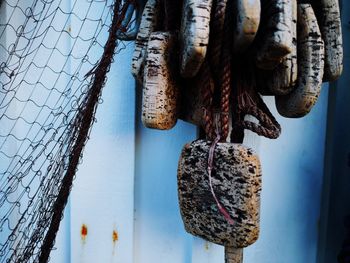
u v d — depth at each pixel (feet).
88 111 1.80
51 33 2.31
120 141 2.19
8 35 2.39
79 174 2.23
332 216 2.47
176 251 2.20
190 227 1.59
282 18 1.29
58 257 2.39
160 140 2.17
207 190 1.50
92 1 2.18
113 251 2.27
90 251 2.29
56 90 2.33
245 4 1.26
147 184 2.21
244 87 1.58
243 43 1.36
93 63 2.20
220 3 1.33
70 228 2.31
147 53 1.50
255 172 1.44
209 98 1.50
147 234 2.24
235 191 1.45
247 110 1.58
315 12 1.65
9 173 2.45
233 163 1.45
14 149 2.46
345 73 2.39
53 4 2.29
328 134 2.42
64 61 2.30
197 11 1.31
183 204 1.58
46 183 2.10
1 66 2.43
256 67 1.57
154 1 1.68
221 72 1.45
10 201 2.47
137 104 2.16
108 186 2.23
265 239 2.32
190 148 1.54
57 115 2.33
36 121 2.39
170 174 2.17
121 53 2.13
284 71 1.48
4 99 2.45
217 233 1.51
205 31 1.30
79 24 2.21
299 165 2.35
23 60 2.38
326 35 1.64
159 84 1.49
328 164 2.44
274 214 2.33
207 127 1.50
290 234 2.39
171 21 1.58
